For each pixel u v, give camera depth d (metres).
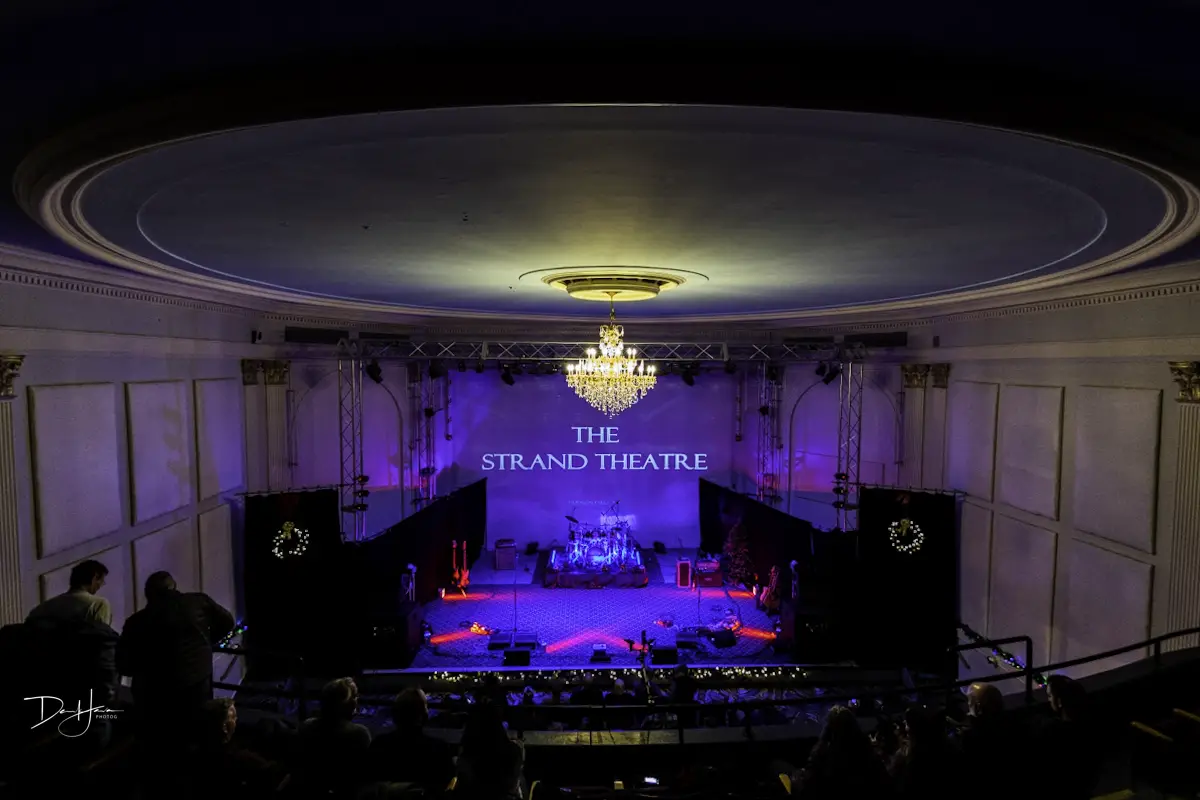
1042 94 2.88
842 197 4.70
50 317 7.75
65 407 8.00
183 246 6.57
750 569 17.11
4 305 7.14
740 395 19.19
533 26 2.38
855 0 2.17
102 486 8.63
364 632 13.02
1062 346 9.92
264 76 2.79
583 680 10.53
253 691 6.17
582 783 6.09
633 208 5.05
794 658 13.51
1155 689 6.38
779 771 5.57
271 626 12.05
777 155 3.73
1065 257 6.91
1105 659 9.17
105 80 2.85
